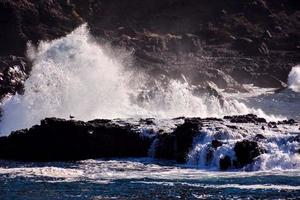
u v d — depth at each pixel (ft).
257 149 287.28
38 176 272.72
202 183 254.27
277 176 264.93
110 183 257.14
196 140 304.71
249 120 338.13
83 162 310.65
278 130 312.09
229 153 290.76
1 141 332.60
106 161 310.65
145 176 271.69
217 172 280.72
